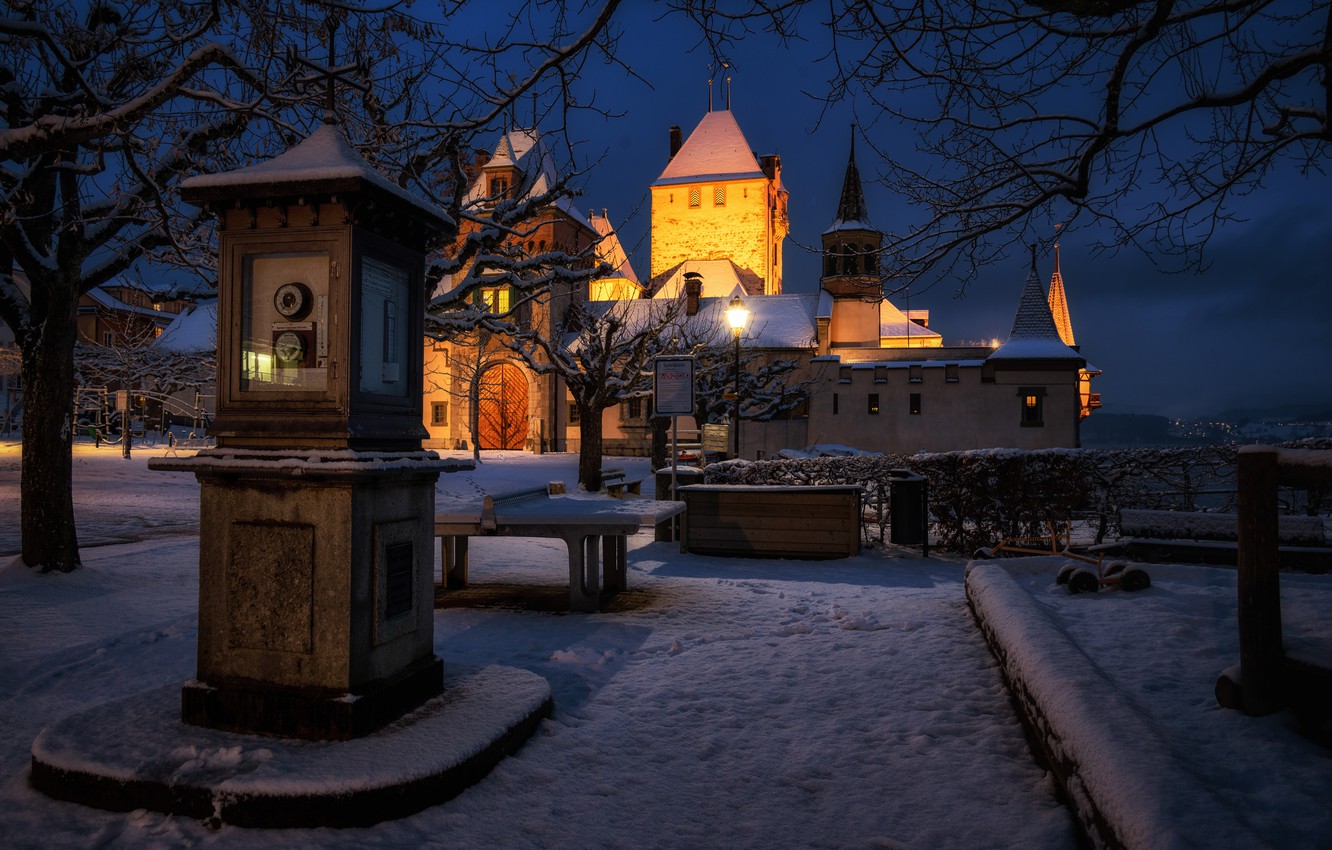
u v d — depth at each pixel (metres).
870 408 46.38
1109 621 5.80
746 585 8.89
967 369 45.72
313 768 3.43
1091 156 5.81
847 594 8.36
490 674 4.88
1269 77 4.95
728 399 37.75
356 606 3.86
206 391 43.47
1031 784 3.62
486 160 10.99
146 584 8.66
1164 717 3.70
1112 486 13.17
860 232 49.31
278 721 3.85
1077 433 44.91
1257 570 3.67
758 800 3.54
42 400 8.66
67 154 8.49
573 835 3.23
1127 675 4.42
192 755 3.59
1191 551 9.09
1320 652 3.59
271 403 4.07
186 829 3.26
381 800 3.33
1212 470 13.21
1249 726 3.50
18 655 5.90
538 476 28.30
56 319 8.66
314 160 4.08
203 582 4.06
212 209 4.21
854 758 3.98
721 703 4.81
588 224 48.34
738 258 62.09
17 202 7.77
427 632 4.46
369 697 3.87
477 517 7.49
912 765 3.87
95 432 42.88
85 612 7.28
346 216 4.00
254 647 3.94
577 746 4.15
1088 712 3.19
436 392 50.28
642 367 23.19
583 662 5.73
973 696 4.84
